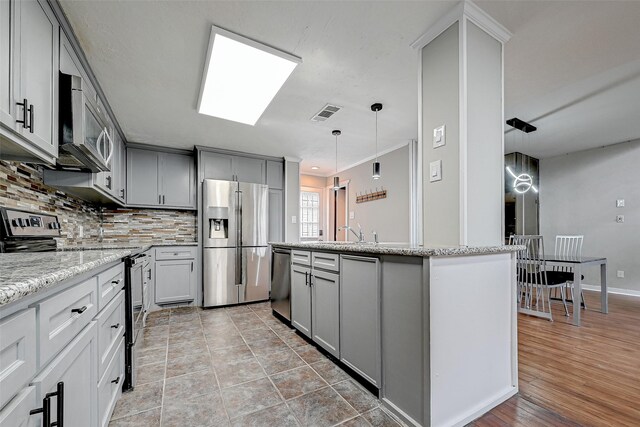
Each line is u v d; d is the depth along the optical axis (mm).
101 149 2012
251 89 2480
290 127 3447
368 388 1781
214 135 3680
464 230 1616
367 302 1724
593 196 4910
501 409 1570
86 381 1035
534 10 1655
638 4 1598
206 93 2520
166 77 2289
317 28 1784
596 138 4359
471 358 1504
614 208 4691
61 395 700
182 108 2854
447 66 1729
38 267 882
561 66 2223
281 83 2391
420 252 1328
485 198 1726
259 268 4113
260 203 4184
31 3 1262
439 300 1371
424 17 1709
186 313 3521
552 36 1871
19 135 1176
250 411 1558
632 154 4520
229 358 2221
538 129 3916
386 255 1593
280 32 1814
